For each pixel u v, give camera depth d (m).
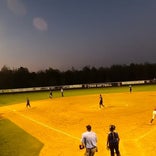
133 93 63.06
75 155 20.17
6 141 25.39
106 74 134.75
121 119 32.44
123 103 46.38
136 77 133.00
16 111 45.38
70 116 37.03
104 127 29.03
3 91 89.69
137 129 27.00
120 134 25.34
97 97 58.59
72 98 60.16
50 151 21.52
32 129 30.42
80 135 26.55
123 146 21.27
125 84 94.56
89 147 15.77
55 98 63.53
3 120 37.44
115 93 66.19
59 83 129.25
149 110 37.22
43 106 49.47
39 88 92.25
